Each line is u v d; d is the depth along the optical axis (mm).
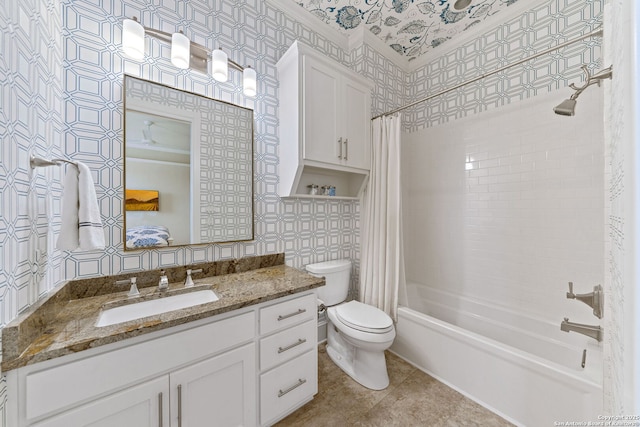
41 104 914
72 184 916
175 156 1393
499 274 1978
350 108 1869
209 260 1524
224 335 1053
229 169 1587
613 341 524
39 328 808
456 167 2240
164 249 1372
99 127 1188
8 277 711
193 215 1448
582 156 1593
